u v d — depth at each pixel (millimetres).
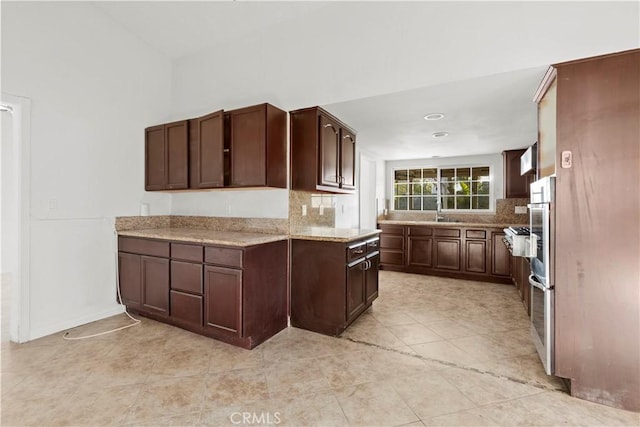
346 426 1526
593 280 1739
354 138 3549
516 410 1656
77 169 2758
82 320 2789
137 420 1557
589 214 1744
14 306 2424
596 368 1735
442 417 1596
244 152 2635
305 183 2777
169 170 3102
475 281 4484
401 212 5770
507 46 2002
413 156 5270
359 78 2496
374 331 2691
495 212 5047
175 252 2613
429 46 2242
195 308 2506
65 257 2680
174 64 3551
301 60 2738
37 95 2488
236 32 2990
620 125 1700
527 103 2629
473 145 4352
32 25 2451
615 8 1738
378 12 2420
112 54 3004
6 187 4703
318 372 2020
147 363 2117
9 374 1962
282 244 2746
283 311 2760
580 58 1799
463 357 2229
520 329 2734
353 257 2723
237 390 1814
